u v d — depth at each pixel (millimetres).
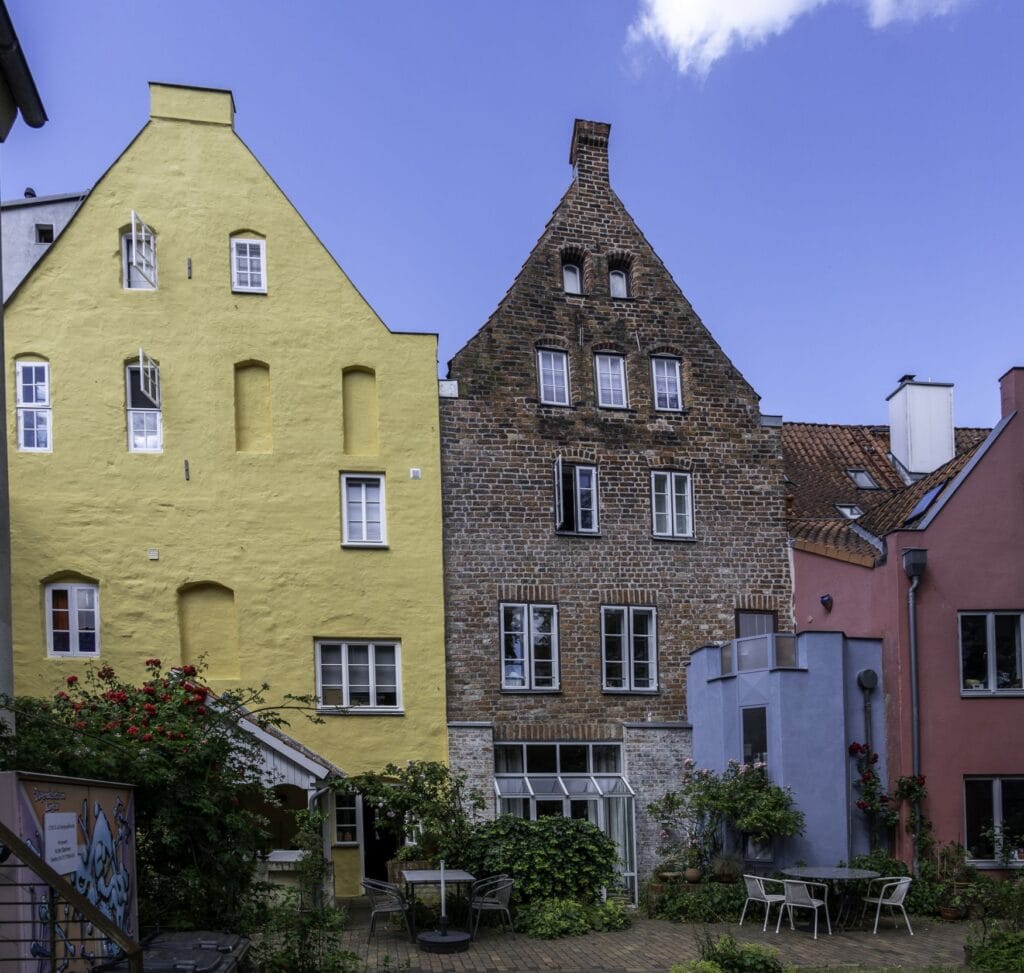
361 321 18406
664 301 20328
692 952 12820
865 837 16547
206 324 17719
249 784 10867
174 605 16844
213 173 18234
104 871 7441
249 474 17484
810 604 19359
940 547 17328
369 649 17594
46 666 16250
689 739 18641
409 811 15125
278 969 9141
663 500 19625
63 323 17172
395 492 18031
